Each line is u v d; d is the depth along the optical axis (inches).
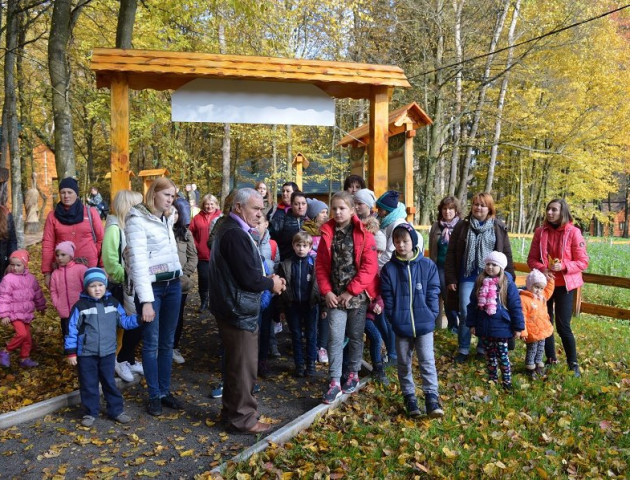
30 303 212.2
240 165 1333.7
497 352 197.2
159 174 693.9
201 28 490.9
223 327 155.3
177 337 226.2
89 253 201.2
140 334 194.7
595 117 879.7
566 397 189.9
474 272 219.0
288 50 561.9
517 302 191.8
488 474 136.6
